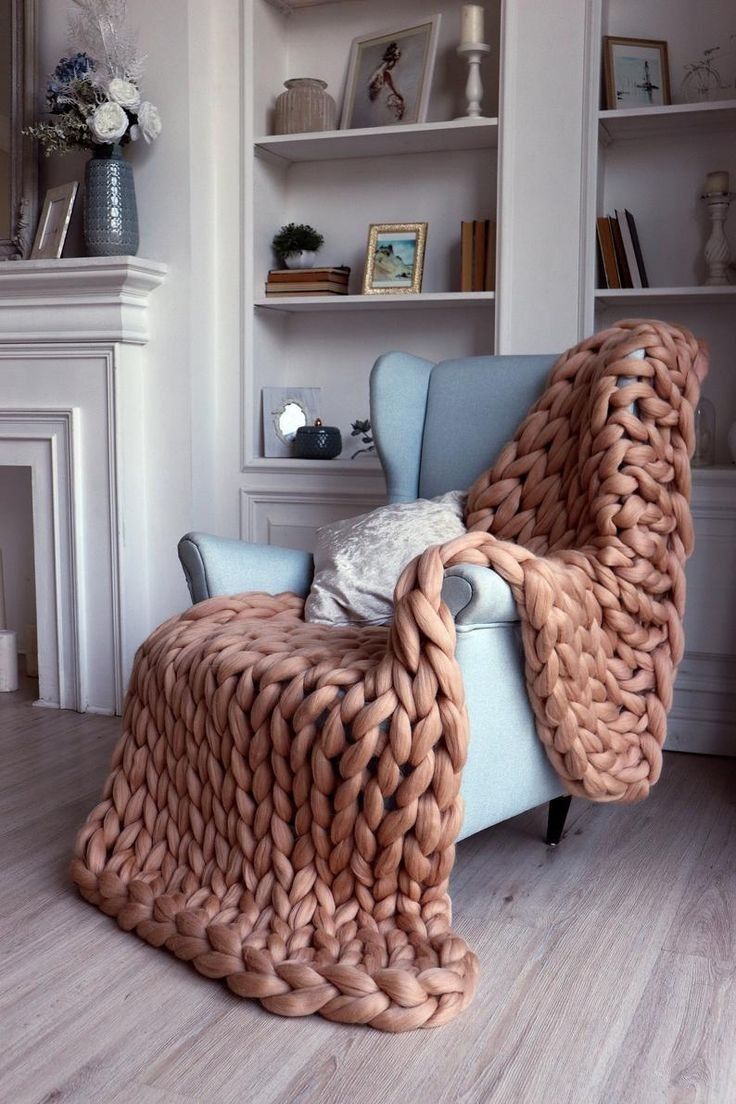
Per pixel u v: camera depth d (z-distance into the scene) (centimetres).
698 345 195
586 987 148
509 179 263
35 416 290
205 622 182
